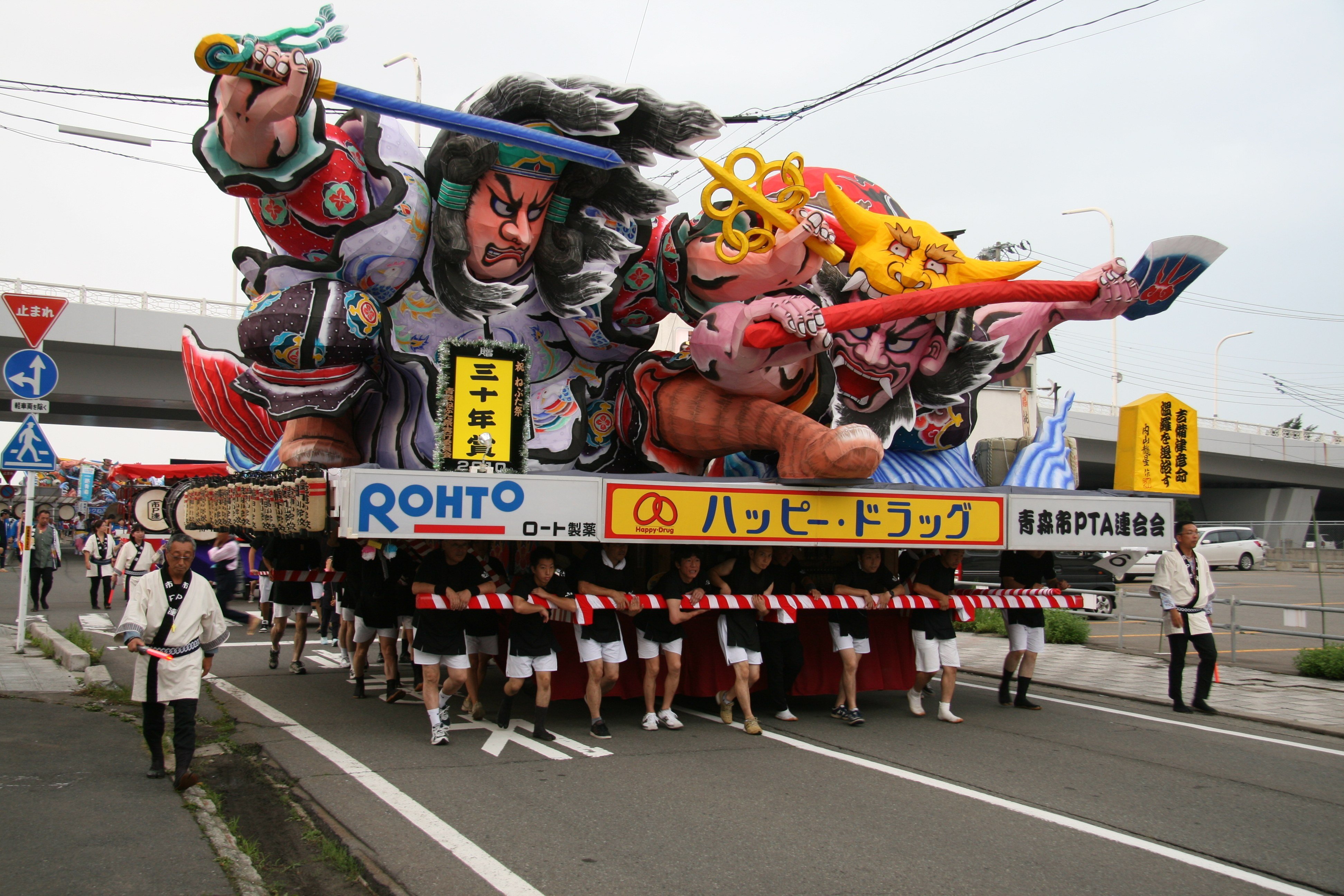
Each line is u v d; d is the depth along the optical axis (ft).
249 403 27.20
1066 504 30.86
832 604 28.78
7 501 139.64
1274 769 24.26
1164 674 40.11
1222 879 16.39
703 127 27.73
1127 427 33.01
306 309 25.49
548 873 16.02
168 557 20.52
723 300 29.17
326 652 44.42
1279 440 147.13
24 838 16.62
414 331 28.09
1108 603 61.72
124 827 17.48
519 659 25.84
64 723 25.94
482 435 24.68
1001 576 33.45
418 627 25.26
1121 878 16.31
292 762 23.07
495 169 26.94
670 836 18.01
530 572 25.98
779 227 27.17
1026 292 28.37
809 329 25.04
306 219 26.03
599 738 26.30
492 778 21.83
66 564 130.41
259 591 62.80
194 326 91.30
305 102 22.66
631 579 30.09
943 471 34.68
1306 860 17.39
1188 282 32.07
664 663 29.89
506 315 29.40
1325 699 34.45
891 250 29.81
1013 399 73.77
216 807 18.98
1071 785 22.27
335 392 26.30
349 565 33.01
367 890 15.31
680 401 29.09
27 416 41.91
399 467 27.89
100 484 148.66
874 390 31.42
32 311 36.99
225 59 21.65
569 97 26.40
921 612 30.14
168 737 25.09
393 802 19.85
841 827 18.75
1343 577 88.28
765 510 26.89
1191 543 32.60
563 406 29.71
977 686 37.91
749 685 27.68
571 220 28.73
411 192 26.96
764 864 16.63
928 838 18.17
